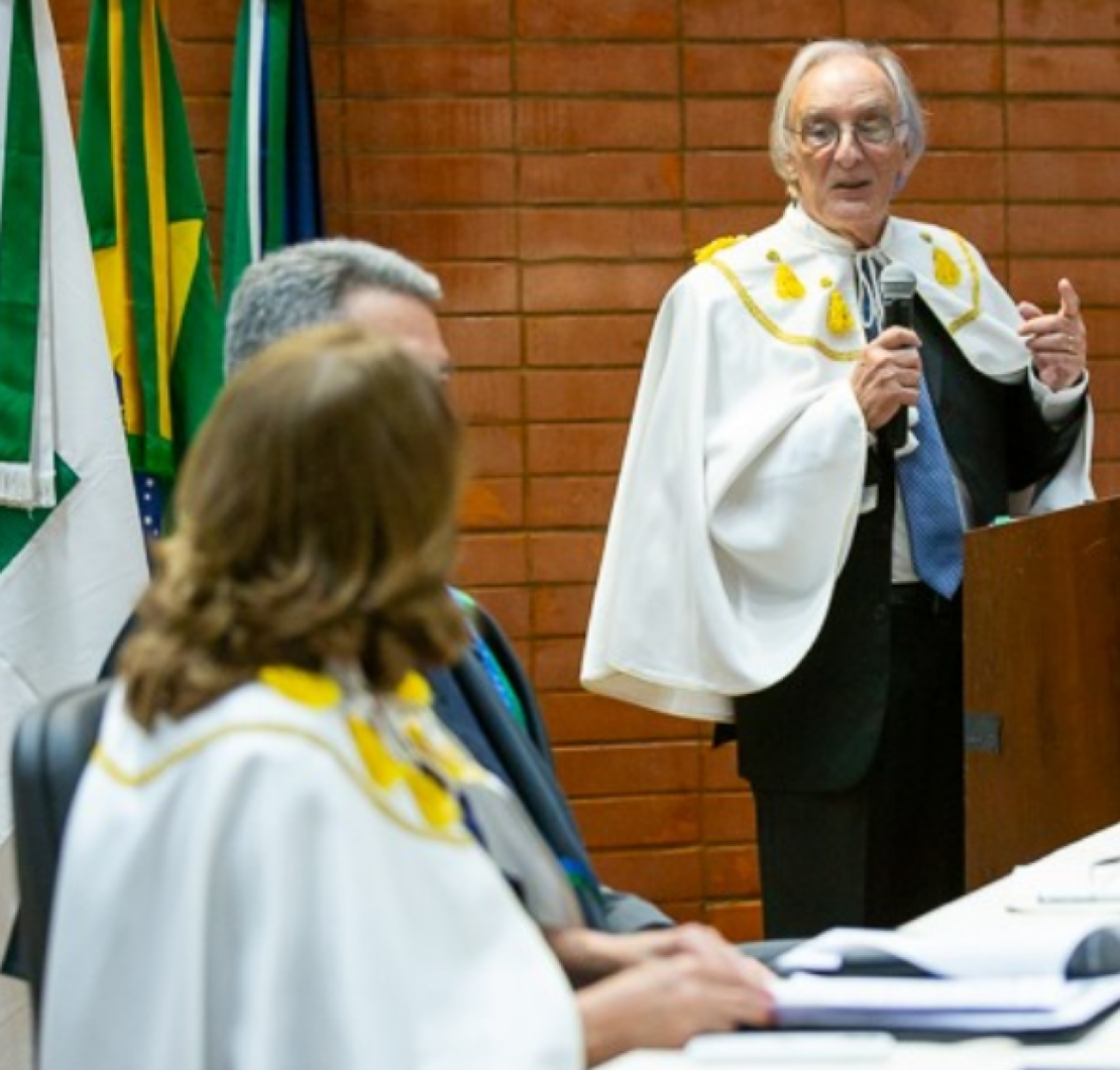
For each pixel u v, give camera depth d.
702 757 5.75
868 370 4.01
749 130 5.74
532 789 2.37
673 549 4.18
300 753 1.60
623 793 5.72
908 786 4.09
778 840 4.17
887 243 4.34
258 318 2.38
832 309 4.22
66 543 4.42
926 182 5.82
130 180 4.92
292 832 1.58
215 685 1.64
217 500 1.67
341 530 1.65
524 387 5.68
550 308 5.68
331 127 5.57
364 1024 1.54
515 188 5.66
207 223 5.41
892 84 4.27
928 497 4.08
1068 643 3.74
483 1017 1.61
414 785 1.69
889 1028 1.91
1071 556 3.74
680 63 5.71
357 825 1.60
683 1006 1.91
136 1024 1.59
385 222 5.60
